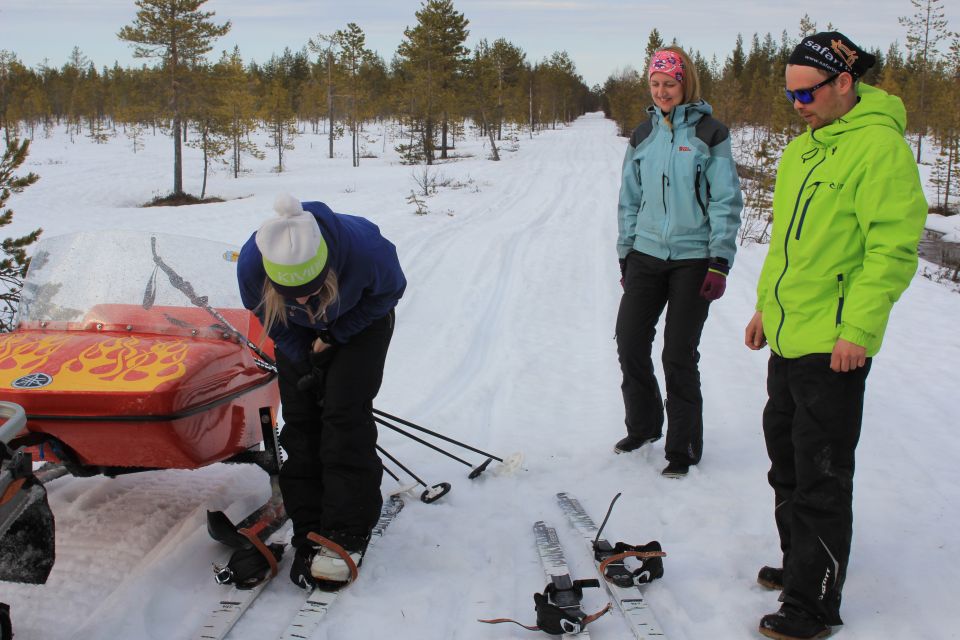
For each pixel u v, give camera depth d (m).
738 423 4.88
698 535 3.37
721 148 3.84
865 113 2.53
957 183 25.73
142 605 2.74
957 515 3.56
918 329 7.87
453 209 18.31
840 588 2.57
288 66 93.00
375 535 3.35
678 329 3.96
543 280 10.02
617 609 2.80
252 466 4.18
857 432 2.57
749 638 2.61
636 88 51.12
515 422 5.00
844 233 2.53
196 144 40.31
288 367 3.07
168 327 3.34
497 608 2.83
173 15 31.23
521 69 68.81
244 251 2.80
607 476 4.07
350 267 2.77
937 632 2.62
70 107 67.94
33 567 2.36
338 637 2.61
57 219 18.75
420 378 6.04
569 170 29.53
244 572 2.89
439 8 44.03
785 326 2.65
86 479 3.93
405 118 45.97
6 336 3.18
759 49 96.94
